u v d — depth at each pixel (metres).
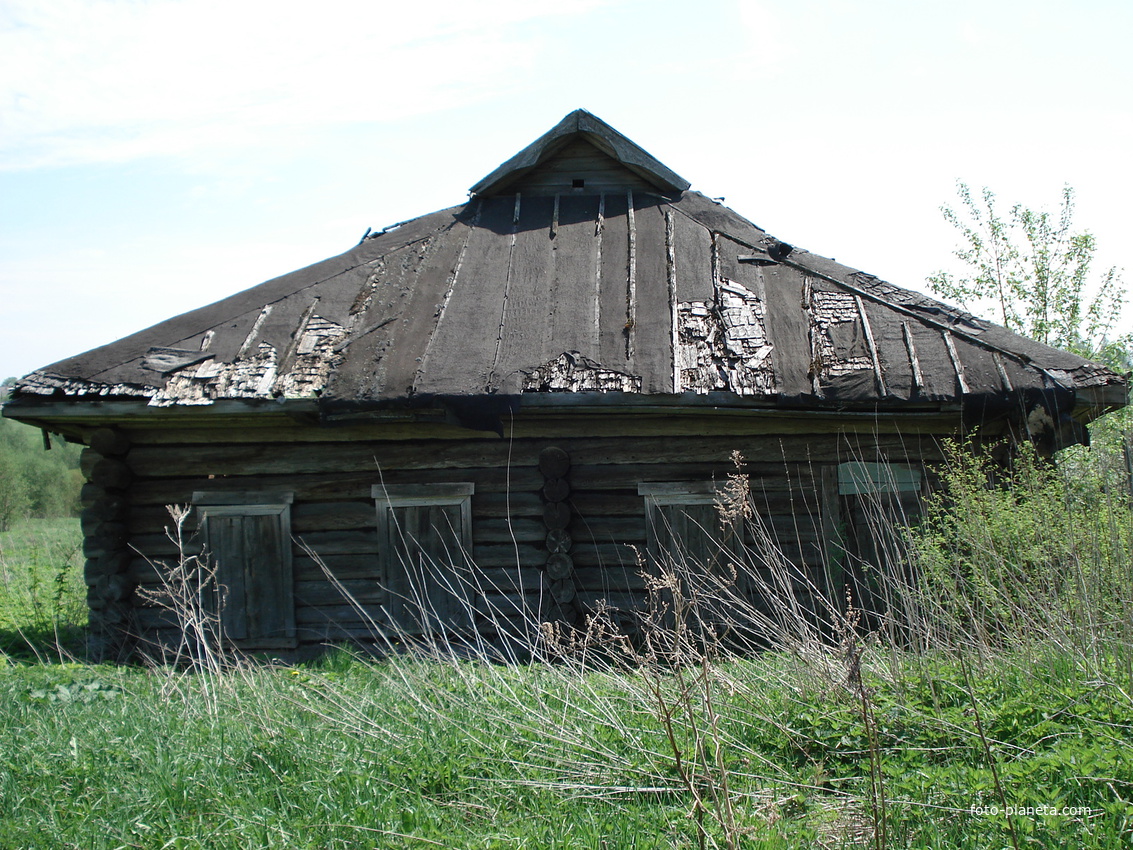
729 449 7.21
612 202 9.52
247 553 7.36
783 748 3.90
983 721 3.76
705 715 4.09
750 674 4.75
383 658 7.06
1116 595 4.54
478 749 4.05
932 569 5.64
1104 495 5.16
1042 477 5.97
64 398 7.08
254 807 3.60
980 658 4.30
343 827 3.39
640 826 3.29
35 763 4.04
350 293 8.34
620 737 4.08
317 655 7.27
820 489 7.17
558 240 8.85
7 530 23.64
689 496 7.16
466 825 3.48
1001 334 7.43
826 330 7.41
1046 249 14.41
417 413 6.92
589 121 9.65
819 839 3.11
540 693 4.61
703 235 8.84
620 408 6.93
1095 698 3.86
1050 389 6.76
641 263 8.36
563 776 3.76
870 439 7.23
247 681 5.46
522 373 6.93
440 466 7.33
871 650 4.66
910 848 2.99
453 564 7.22
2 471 26.09
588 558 7.20
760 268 8.31
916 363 6.99
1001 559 5.27
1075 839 2.87
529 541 7.24
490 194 9.83
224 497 7.41
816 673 4.38
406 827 3.43
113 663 6.96
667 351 7.14
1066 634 4.36
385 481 7.35
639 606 7.10
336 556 7.34
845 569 7.03
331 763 3.97
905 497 7.14
